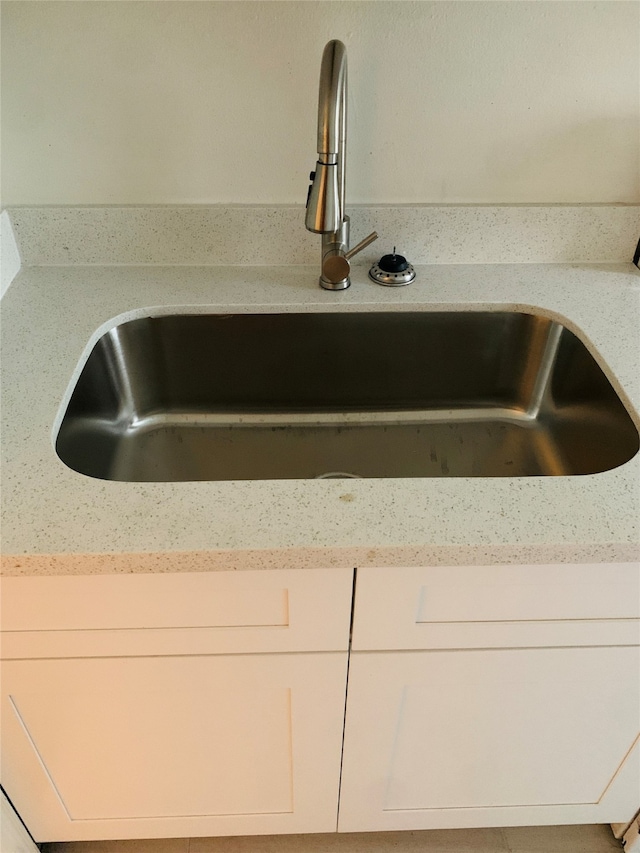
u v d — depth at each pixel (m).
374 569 0.80
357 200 1.21
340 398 1.27
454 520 0.75
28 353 1.01
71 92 1.08
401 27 1.04
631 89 1.11
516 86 1.10
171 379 1.22
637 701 0.99
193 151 1.14
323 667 0.92
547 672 0.94
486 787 1.14
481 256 1.25
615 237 1.23
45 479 0.80
